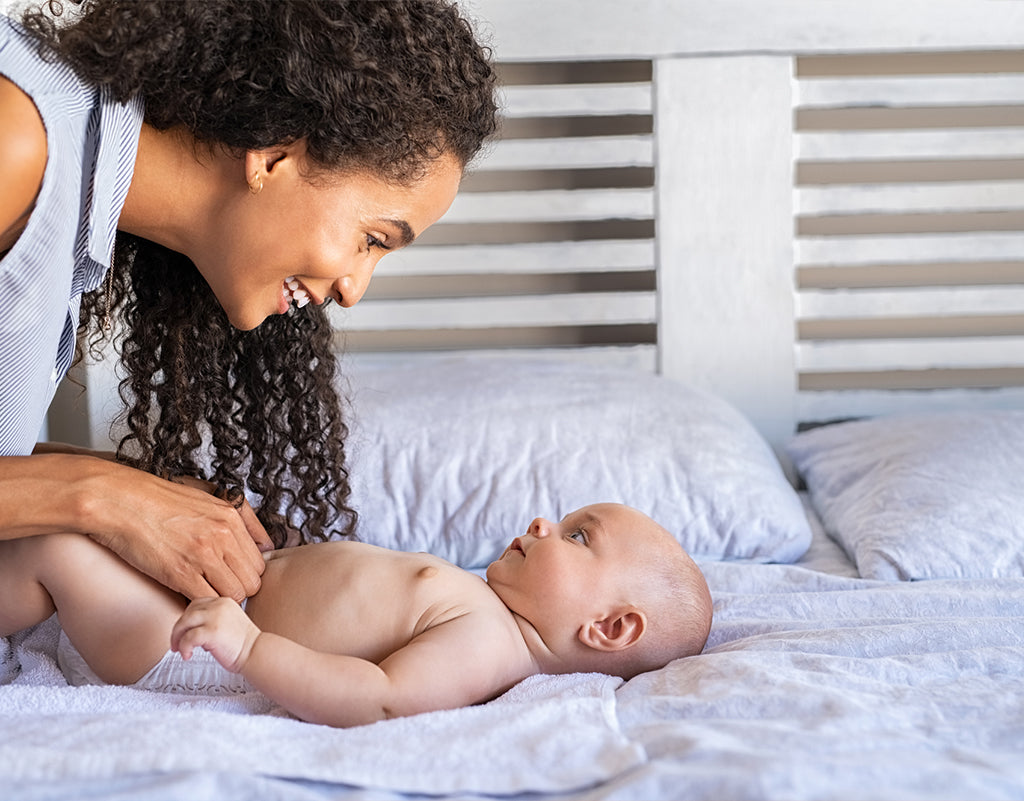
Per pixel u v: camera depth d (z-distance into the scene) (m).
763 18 2.12
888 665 1.00
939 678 1.00
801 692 0.92
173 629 0.96
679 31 2.13
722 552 1.61
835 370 2.25
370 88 0.96
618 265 2.22
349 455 1.68
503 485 1.63
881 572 1.48
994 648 1.04
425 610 1.09
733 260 2.19
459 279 2.30
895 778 0.77
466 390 1.83
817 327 2.31
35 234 0.94
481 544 1.60
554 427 1.73
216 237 1.04
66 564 1.02
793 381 2.21
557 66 2.23
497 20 2.14
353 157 0.99
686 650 1.15
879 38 2.13
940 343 2.22
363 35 0.97
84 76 0.95
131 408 1.28
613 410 1.78
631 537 1.20
